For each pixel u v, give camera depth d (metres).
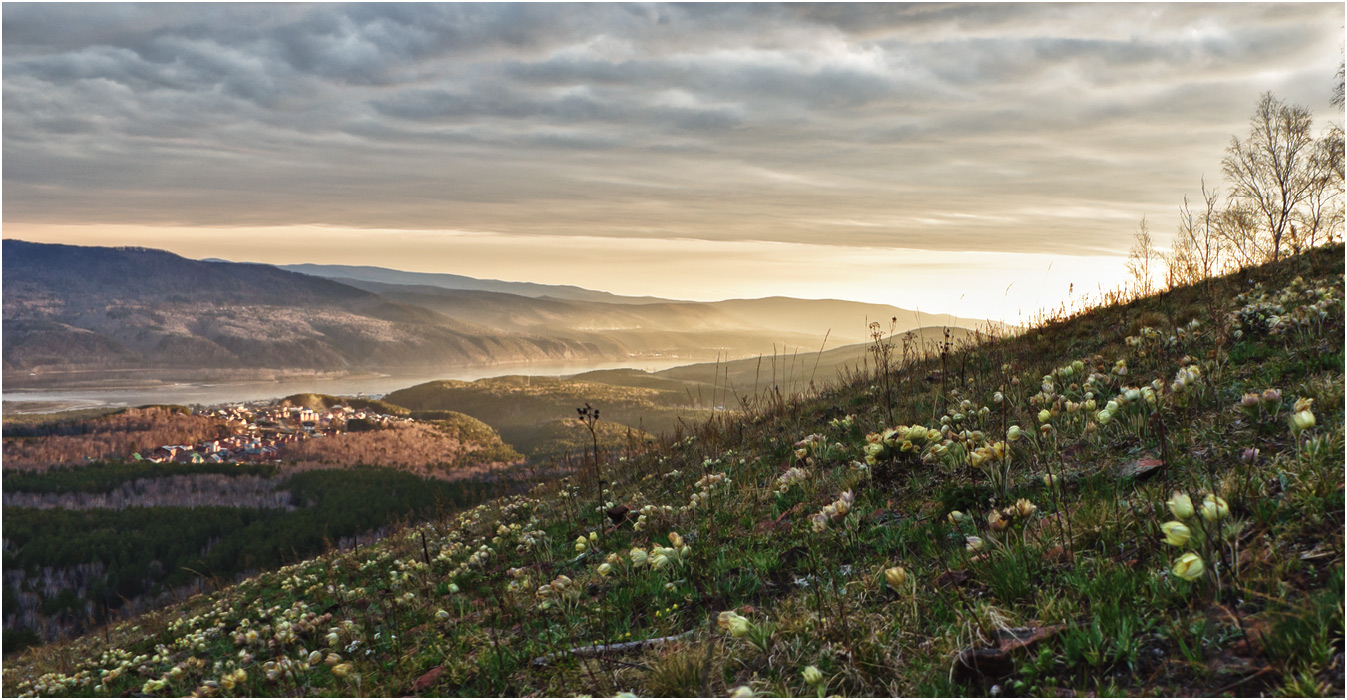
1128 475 3.97
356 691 4.24
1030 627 2.83
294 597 9.44
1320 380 4.29
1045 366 7.82
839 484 5.61
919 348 10.64
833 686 2.88
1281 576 2.60
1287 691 2.10
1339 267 8.13
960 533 4.02
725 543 5.24
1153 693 2.29
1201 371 5.15
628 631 4.12
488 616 5.27
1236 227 26.69
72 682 8.03
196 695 5.15
